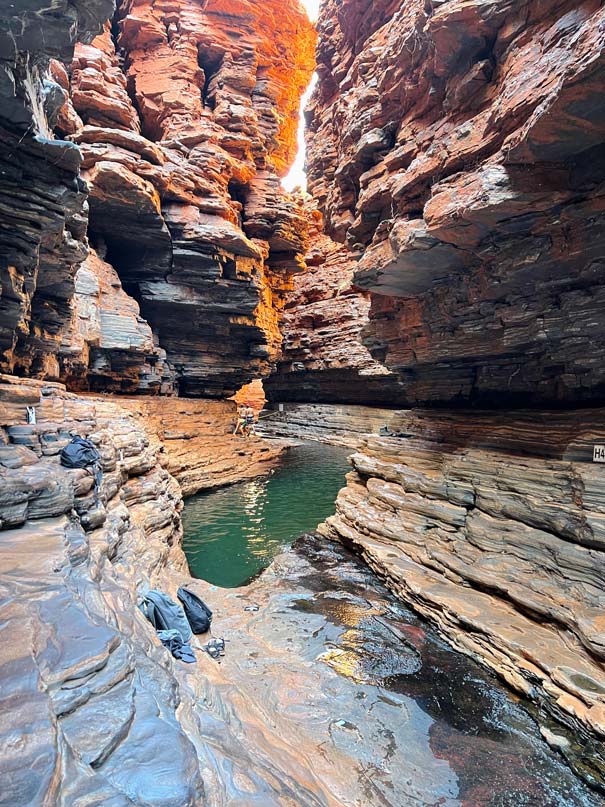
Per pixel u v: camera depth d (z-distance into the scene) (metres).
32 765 2.14
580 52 6.18
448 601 9.93
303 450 40.62
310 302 49.56
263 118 33.25
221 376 33.56
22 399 9.37
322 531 17.11
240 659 8.44
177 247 26.08
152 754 2.58
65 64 6.90
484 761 6.36
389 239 11.77
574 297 9.38
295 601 11.45
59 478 7.45
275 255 34.94
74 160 8.64
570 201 8.24
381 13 15.80
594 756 6.25
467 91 9.99
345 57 19.20
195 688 4.90
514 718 7.25
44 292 15.10
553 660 7.61
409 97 12.57
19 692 2.71
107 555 7.66
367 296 42.62
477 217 8.94
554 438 10.40
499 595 9.77
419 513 13.23
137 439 15.95
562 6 7.73
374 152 14.52
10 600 4.00
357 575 13.12
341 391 46.81
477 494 11.48
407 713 7.32
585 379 10.37
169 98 28.55
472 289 11.52
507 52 8.89
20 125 7.79
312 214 52.47
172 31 29.88
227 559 15.65
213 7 30.17
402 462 15.12
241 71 30.91
